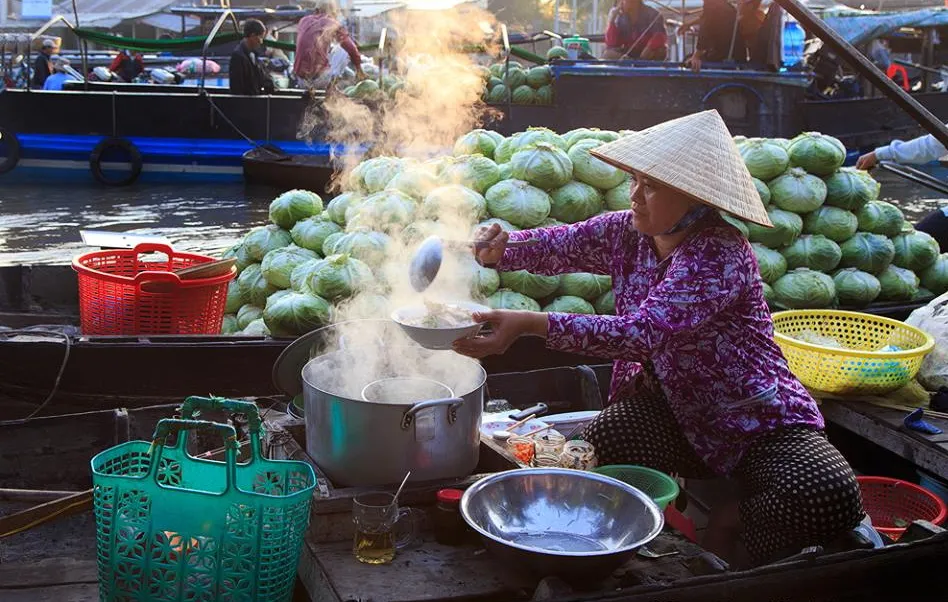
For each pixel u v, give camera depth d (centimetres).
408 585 196
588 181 418
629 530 208
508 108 1130
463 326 212
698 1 1585
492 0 2375
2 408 362
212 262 412
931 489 333
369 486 220
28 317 466
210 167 1187
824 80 1348
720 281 223
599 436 268
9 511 288
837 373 329
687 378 244
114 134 1157
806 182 434
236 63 1162
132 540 186
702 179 219
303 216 455
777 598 200
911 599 214
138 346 356
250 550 183
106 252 420
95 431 300
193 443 292
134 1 2089
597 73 1061
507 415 310
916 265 468
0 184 1116
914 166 1352
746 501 248
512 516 216
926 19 1391
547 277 398
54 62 1558
